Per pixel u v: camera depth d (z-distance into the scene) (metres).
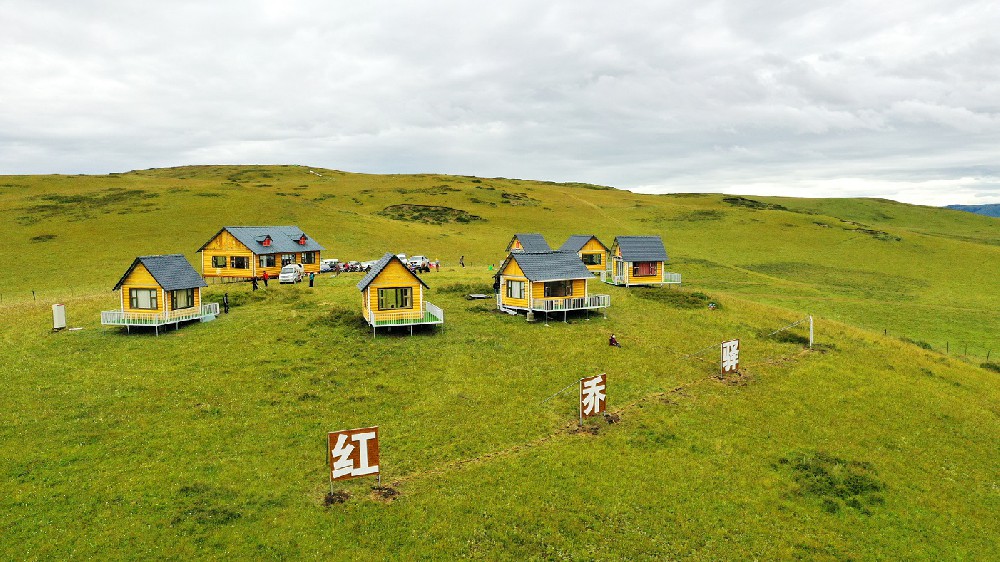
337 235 110.00
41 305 56.81
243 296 59.56
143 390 35.72
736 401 36.59
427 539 22.39
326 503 24.50
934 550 23.42
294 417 32.66
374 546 21.94
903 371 43.69
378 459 25.69
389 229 120.38
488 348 45.19
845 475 28.30
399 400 35.38
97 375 37.94
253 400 34.69
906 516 25.58
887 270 107.88
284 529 22.61
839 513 25.50
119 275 79.12
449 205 163.38
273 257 78.06
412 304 49.31
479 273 79.19
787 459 29.70
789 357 45.59
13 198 126.00
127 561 20.52
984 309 79.12
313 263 83.81
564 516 24.19
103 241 95.75
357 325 50.03
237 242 77.12
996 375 46.53
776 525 24.41
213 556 20.95
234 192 137.00
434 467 27.77
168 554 20.95
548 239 128.12
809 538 23.62
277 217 117.19
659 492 26.34
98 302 57.53
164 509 23.53
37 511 23.09
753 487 27.16
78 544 21.25
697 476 27.81
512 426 32.22
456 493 25.50
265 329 48.47
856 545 23.44
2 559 20.28
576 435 31.39
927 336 65.19
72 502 23.78
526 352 44.53
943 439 33.16
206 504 23.97
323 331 48.25
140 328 48.88
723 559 22.12
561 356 43.72
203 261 79.56
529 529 23.33
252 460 27.77
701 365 43.09
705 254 118.38
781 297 84.00
